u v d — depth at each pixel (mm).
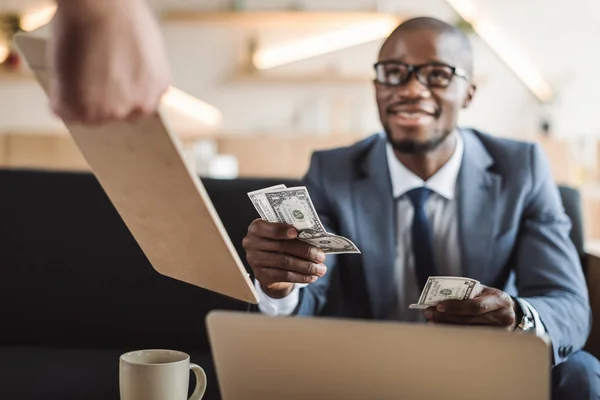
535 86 4750
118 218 1522
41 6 4805
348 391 628
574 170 4195
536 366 583
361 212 1340
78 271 1505
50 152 4246
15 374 1218
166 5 4867
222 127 4918
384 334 601
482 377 598
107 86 455
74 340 1501
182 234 721
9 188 1531
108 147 639
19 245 1512
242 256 1465
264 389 649
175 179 624
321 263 1066
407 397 619
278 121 4906
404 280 1307
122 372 749
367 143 1446
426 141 1286
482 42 4781
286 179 1506
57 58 459
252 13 4723
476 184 1322
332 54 4887
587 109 4703
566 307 1136
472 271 1277
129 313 1495
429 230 1297
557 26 4727
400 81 1288
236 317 626
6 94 4867
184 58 4895
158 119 559
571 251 1281
